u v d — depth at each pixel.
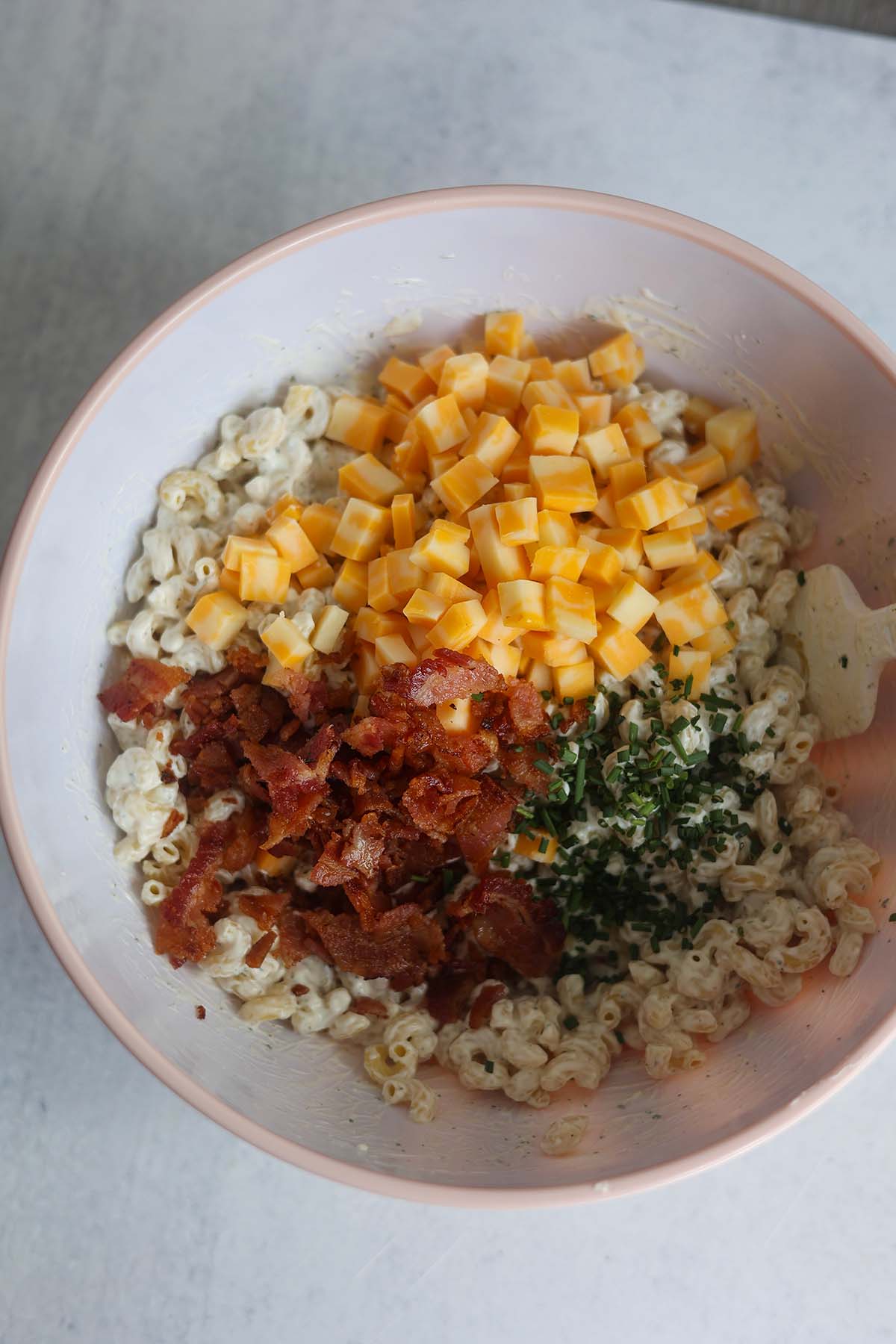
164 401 0.46
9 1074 0.50
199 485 0.48
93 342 0.53
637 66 0.55
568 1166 0.43
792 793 0.48
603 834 0.47
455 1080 0.47
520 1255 0.50
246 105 0.54
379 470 0.48
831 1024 0.44
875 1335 0.49
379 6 0.55
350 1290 0.49
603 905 0.48
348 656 0.47
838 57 0.55
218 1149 0.50
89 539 0.46
